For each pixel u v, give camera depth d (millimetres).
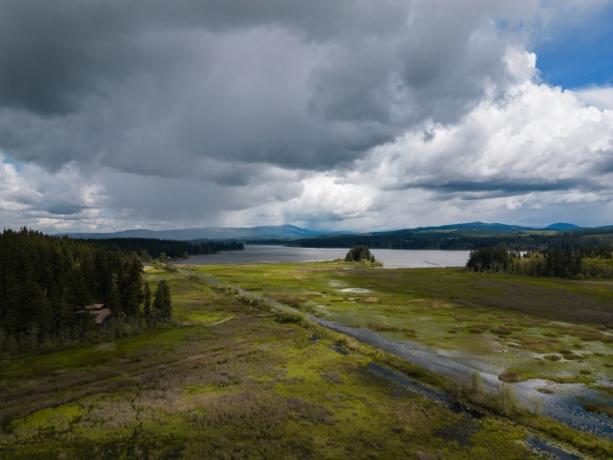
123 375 50625
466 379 50781
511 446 34125
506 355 61281
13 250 76000
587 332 75875
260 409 40219
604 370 54719
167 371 51844
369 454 32438
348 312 94750
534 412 40469
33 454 32438
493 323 83562
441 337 72000
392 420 38562
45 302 64562
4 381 47750
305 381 48375
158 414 39219
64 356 58125
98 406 41344
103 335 67562
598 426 38719
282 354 59094
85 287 72750
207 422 37562
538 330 77625
